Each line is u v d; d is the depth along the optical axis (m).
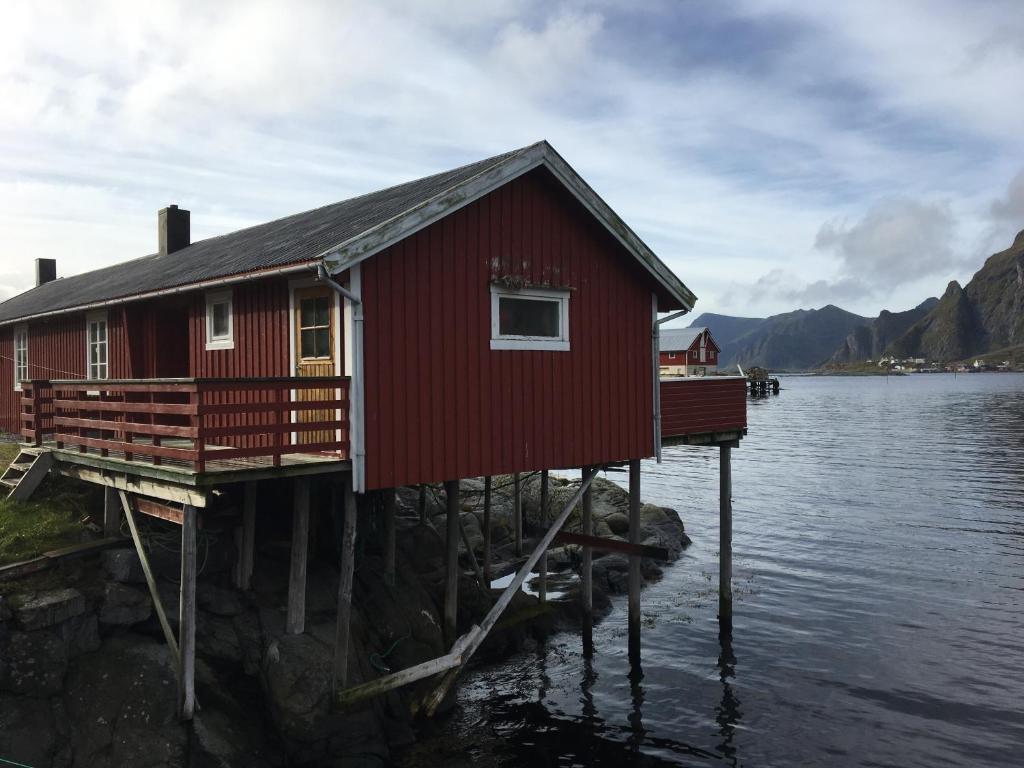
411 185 15.39
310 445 10.46
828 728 13.01
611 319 14.12
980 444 53.72
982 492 34.59
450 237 11.73
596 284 13.86
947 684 14.66
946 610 18.72
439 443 11.57
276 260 11.03
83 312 17.67
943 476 39.50
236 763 9.47
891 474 40.56
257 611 11.62
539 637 16.58
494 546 21.12
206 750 9.36
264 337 12.57
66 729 9.42
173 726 9.46
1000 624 17.75
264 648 10.99
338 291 10.57
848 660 15.76
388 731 11.72
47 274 30.08
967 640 16.81
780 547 24.91
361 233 10.27
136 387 10.95
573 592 18.84
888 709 13.68
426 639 13.24
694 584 20.84
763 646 16.47
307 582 12.55
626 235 13.72
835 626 17.67
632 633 15.34
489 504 18.62
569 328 13.38
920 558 23.45
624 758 12.00
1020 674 15.09
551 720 13.12
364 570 13.72
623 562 20.98
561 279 13.25
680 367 80.56
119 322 16.12
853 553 24.09
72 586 10.66
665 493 36.09
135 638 10.58
